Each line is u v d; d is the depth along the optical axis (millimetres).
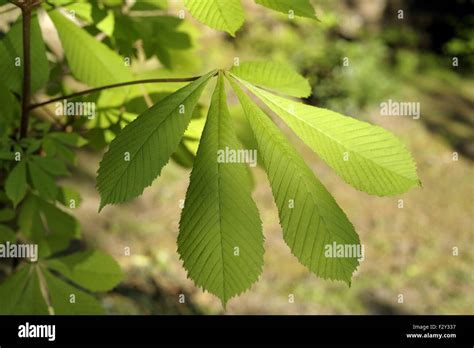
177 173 4484
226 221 870
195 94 903
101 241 3447
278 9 913
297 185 880
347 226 877
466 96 6969
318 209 876
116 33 1114
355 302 3893
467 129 6270
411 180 887
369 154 893
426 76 7188
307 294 3869
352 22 7324
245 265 864
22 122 1065
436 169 5527
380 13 7629
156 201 4125
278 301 3740
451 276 4355
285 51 6211
